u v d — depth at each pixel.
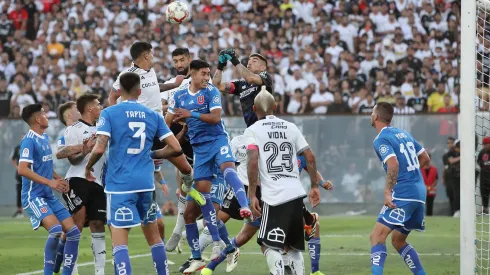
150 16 80.44
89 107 28.11
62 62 76.75
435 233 46.66
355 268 31.27
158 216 31.97
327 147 64.12
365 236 45.22
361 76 70.50
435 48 72.25
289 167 23.14
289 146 23.27
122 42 77.38
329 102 68.31
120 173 22.53
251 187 22.98
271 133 23.23
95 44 77.69
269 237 22.52
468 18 26.44
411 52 71.31
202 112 29.42
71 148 27.44
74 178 27.61
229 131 63.06
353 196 63.94
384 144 24.50
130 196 22.50
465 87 26.31
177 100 29.80
